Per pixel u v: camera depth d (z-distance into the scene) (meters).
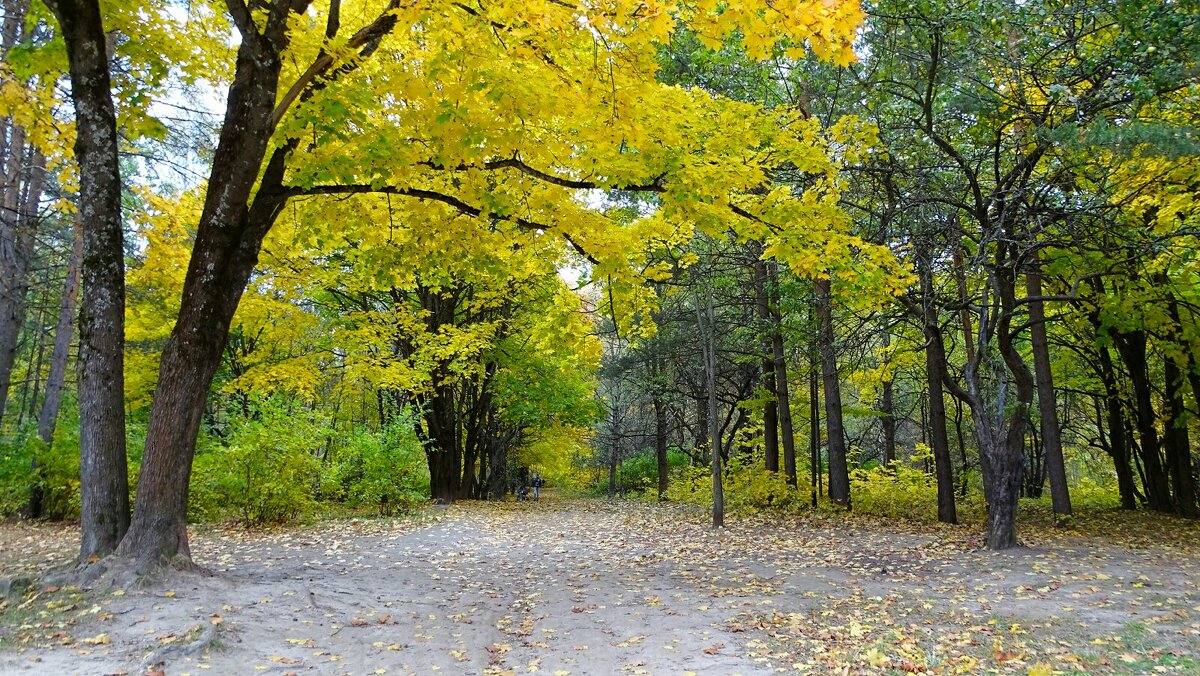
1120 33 8.52
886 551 9.92
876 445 32.91
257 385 13.02
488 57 5.90
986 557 8.95
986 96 9.59
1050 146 8.96
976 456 27.78
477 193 7.38
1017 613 5.93
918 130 10.73
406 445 15.52
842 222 7.92
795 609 6.32
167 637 4.86
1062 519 12.58
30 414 22.78
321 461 14.66
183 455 6.62
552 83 6.23
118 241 6.80
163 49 7.37
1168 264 11.47
